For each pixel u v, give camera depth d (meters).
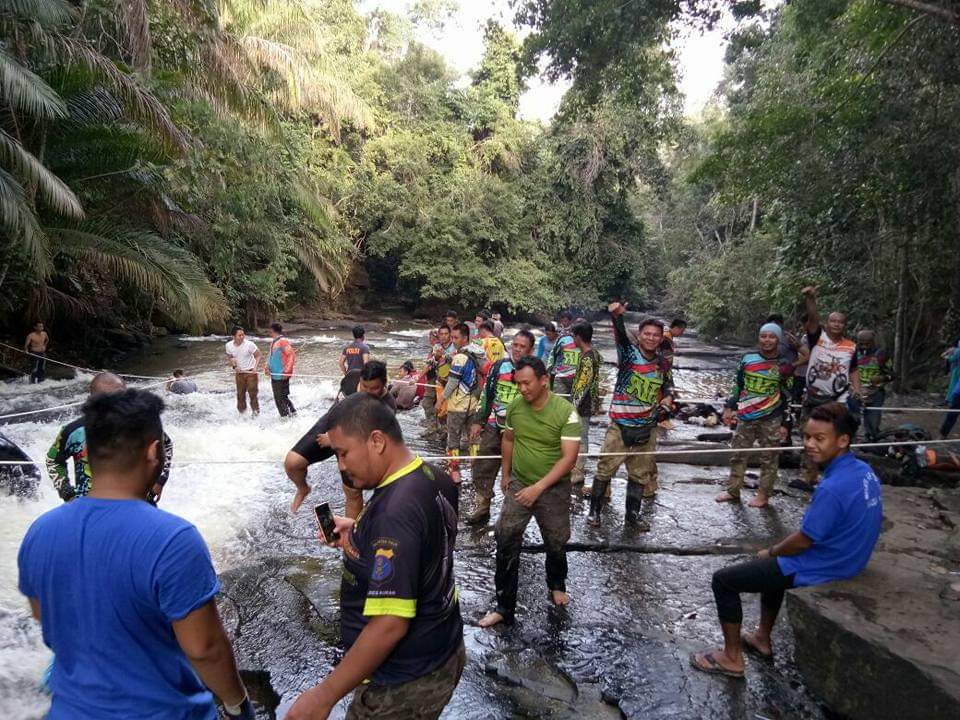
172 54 14.14
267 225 23.36
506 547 4.18
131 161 13.26
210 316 15.58
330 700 2.00
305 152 26.05
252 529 5.88
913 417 11.06
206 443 8.81
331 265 28.05
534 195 36.16
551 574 4.50
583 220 35.66
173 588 1.77
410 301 35.19
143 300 20.83
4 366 13.97
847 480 3.46
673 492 7.11
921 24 10.18
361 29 31.77
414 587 2.09
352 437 2.22
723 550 5.55
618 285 38.81
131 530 1.79
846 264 14.70
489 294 33.50
